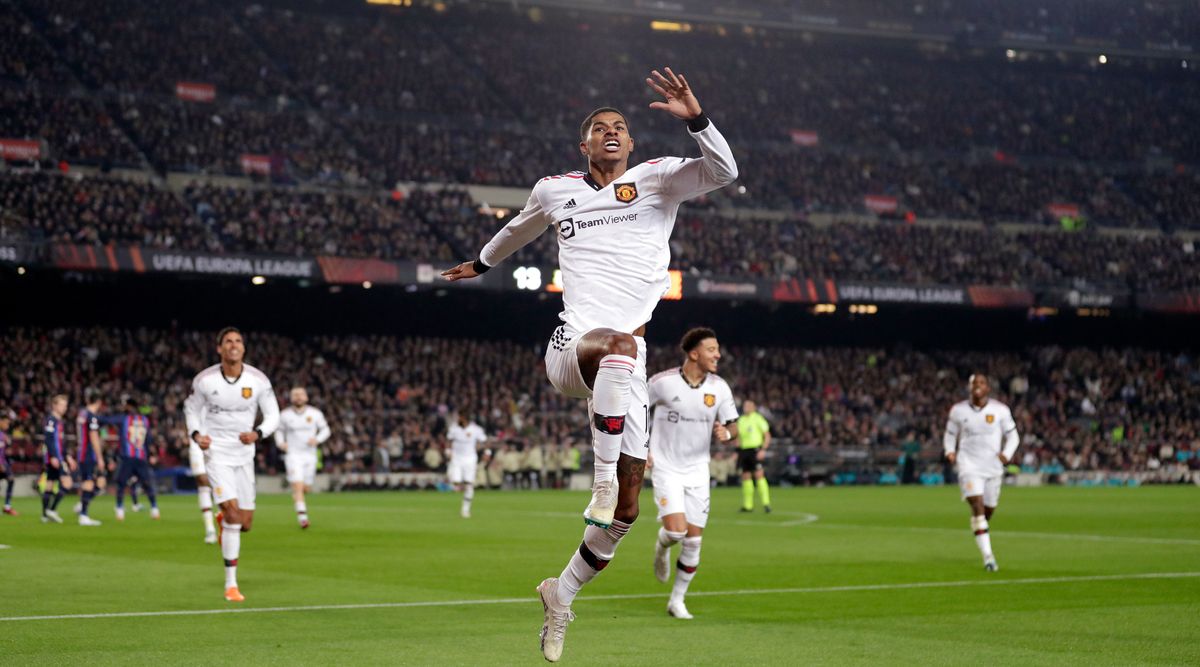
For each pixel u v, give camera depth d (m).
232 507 12.01
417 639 9.36
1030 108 63.72
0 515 25.28
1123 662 8.52
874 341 55.78
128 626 9.91
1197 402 54.22
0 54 45.69
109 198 40.72
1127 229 57.56
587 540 6.40
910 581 13.80
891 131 59.59
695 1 57.41
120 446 23.84
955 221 55.50
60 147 42.97
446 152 50.09
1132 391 53.88
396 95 52.56
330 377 43.50
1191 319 57.53
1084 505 31.45
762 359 51.59
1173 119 64.81
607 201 6.41
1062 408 52.16
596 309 6.34
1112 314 57.19
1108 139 62.69
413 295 48.81
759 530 22.14
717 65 61.03
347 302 48.19
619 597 12.28
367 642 9.19
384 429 41.41
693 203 51.12
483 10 56.06
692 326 53.62
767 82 60.59
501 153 51.06
